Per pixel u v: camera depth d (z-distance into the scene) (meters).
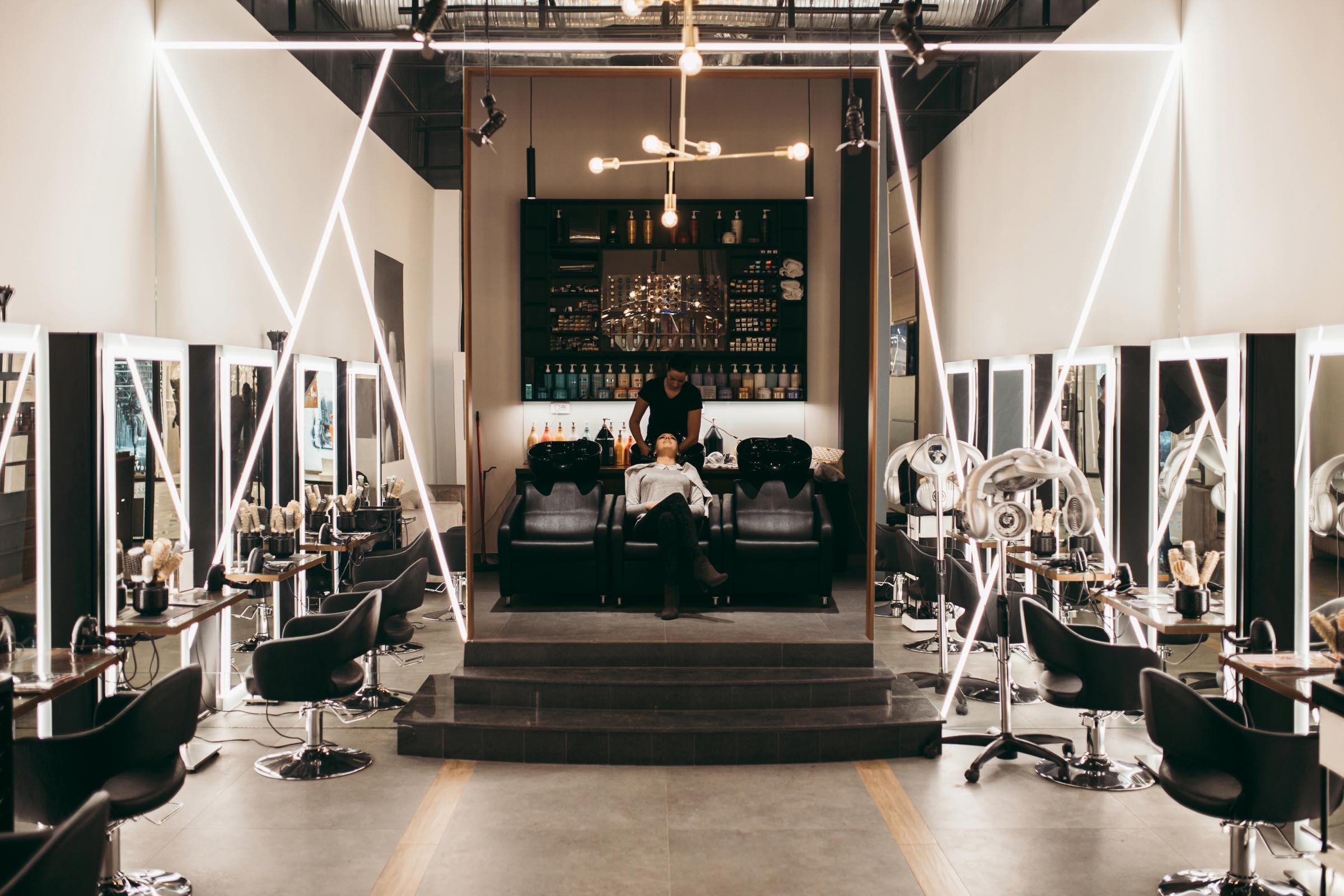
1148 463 4.95
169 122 5.06
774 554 6.25
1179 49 4.86
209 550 5.03
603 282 8.07
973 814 4.02
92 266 4.52
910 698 5.13
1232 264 4.45
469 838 3.78
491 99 5.04
